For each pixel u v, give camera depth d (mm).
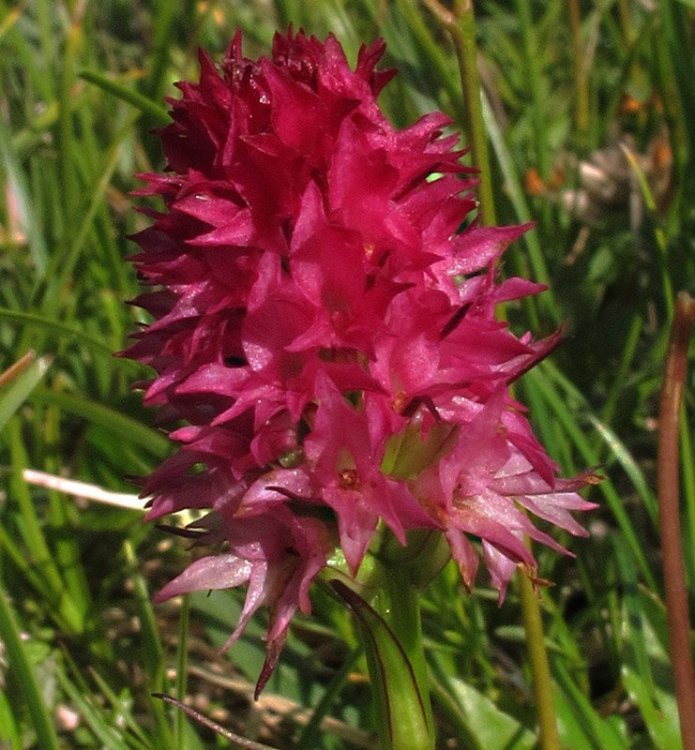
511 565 64
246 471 60
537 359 61
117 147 106
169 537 103
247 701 96
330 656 97
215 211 57
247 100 58
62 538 95
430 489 59
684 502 96
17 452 91
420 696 65
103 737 78
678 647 65
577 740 82
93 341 91
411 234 57
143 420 106
